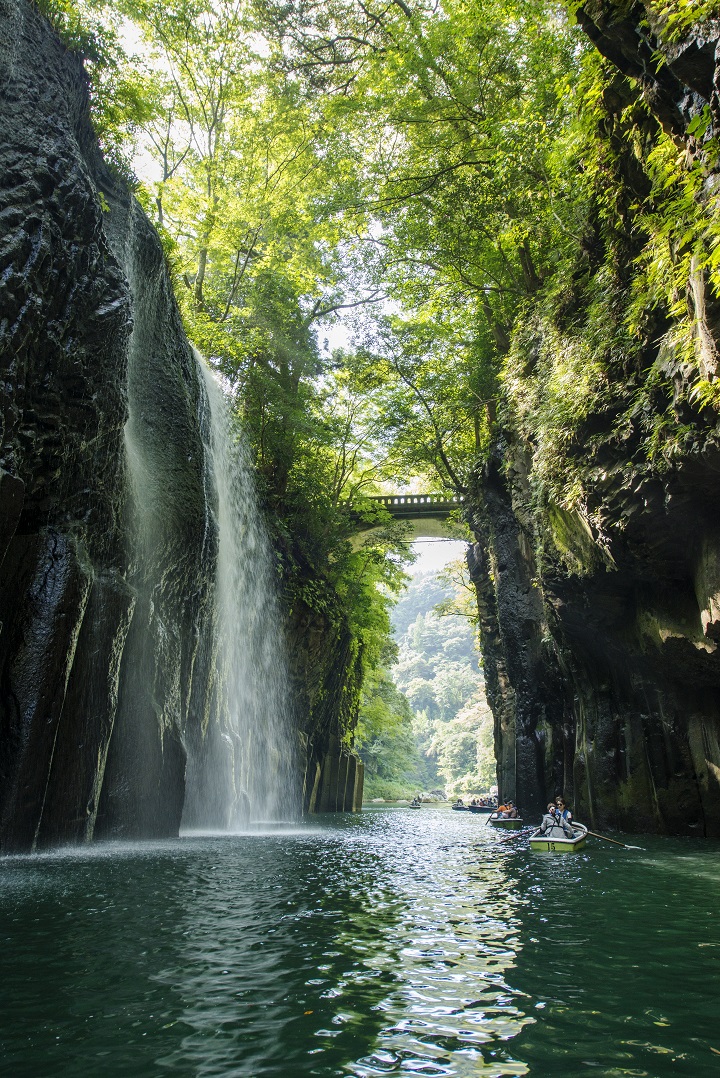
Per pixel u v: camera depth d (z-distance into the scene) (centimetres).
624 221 1371
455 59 2255
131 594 1540
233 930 741
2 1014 493
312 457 3791
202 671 2125
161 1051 437
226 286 3528
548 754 2705
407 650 17750
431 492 4412
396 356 3503
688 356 1109
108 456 1543
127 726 1633
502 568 2927
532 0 1900
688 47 823
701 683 1792
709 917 873
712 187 869
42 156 1320
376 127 2523
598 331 1573
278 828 2414
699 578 1434
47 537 1299
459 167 2417
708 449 1192
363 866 1317
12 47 1373
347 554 4047
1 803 1165
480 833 2277
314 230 2764
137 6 2709
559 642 2384
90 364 1435
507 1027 486
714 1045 459
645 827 2006
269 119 3062
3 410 1145
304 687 3522
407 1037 466
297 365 3697
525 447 2333
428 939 729
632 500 1490
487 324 3112
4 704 1202
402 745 8212
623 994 560
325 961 634
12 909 797
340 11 2700
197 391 2322
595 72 1188
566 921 839
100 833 1509
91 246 1445
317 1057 432
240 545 2922
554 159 1695
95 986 552
